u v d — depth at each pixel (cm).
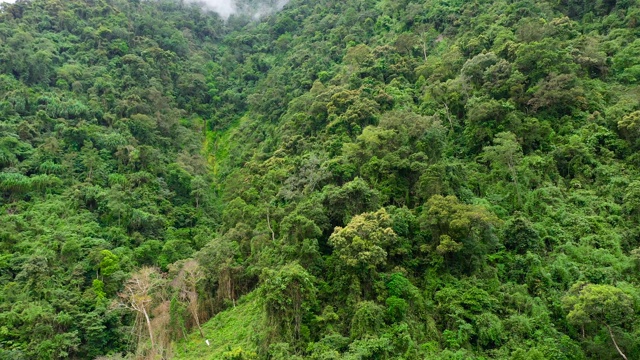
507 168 3969
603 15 5819
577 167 3916
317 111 6056
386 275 2977
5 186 5328
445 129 4403
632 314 2503
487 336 2656
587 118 4247
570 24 5416
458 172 3972
